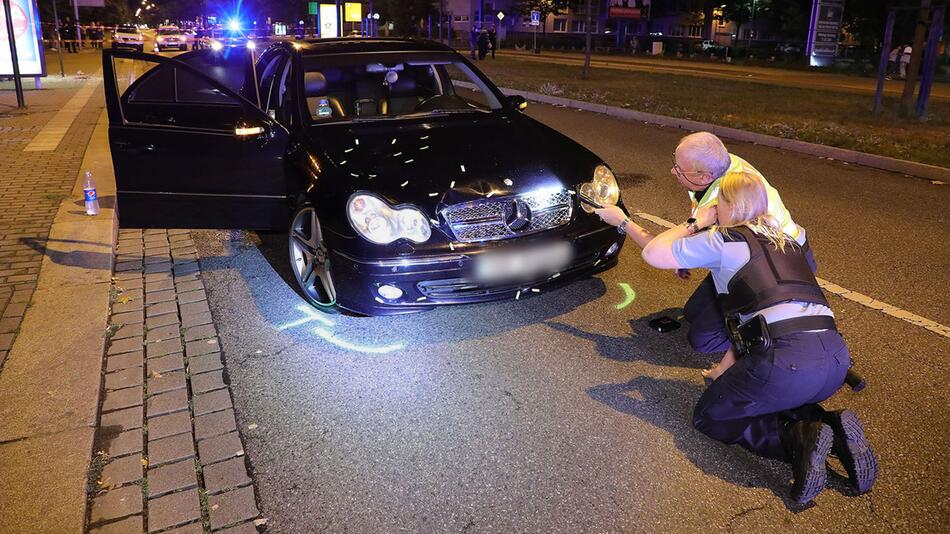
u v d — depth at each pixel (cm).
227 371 356
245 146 461
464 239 370
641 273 499
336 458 291
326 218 385
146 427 306
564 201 398
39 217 579
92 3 3834
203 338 389
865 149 957
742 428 286
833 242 577
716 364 373
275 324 410
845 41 4028
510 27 6084
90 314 403
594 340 398
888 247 566
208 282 472
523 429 313
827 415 267
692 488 277
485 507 264
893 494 275
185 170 464
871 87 2223
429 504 265
